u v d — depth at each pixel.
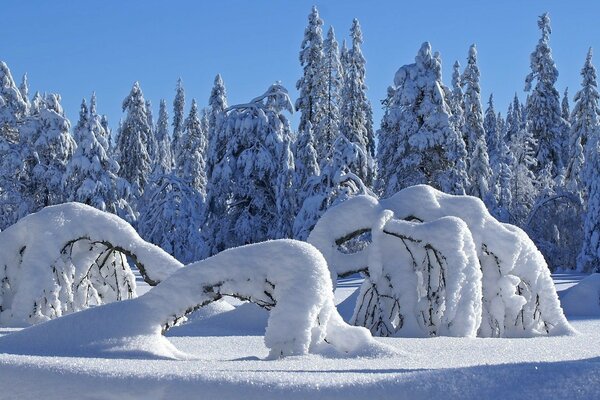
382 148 41.22
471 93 55.53
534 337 12.73
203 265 8.78
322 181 33.88
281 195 33.09
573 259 46.66
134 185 59.78
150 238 36.03
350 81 48.03
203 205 36.72
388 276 12.85
